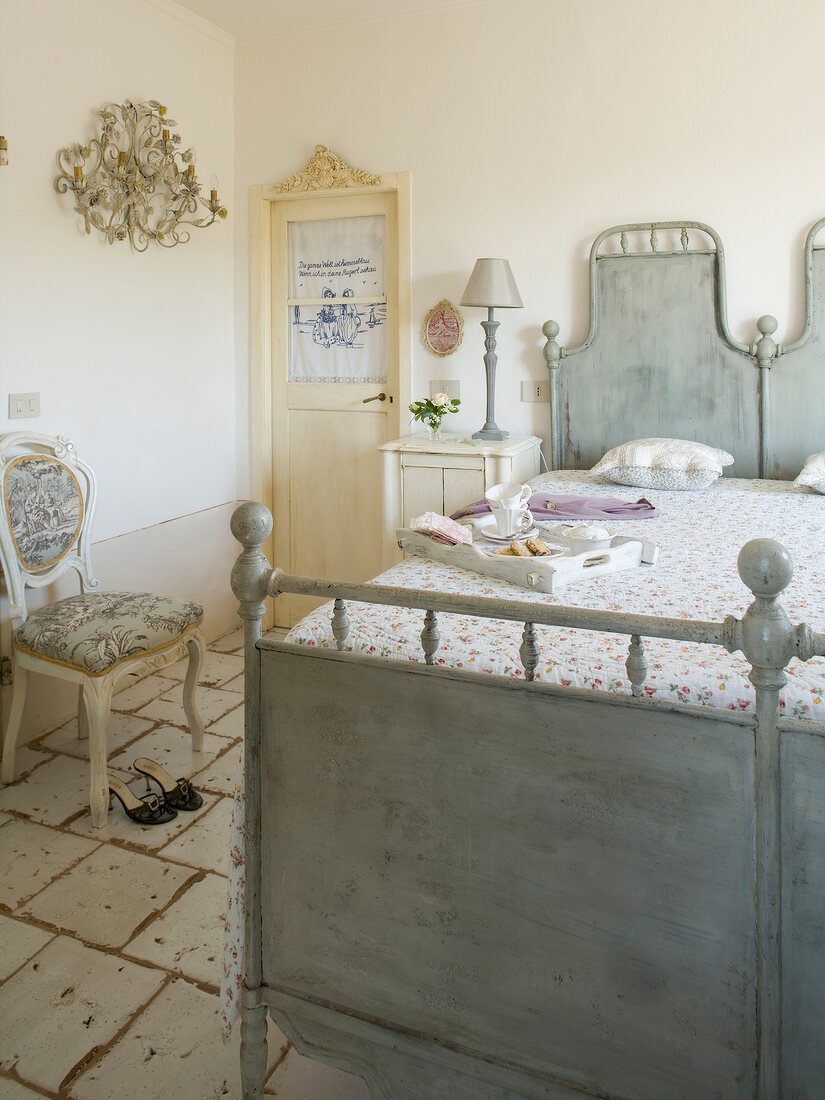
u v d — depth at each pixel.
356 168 3.62
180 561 3.64
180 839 2.32
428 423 3.50
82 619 2.49
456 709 1.24
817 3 2.92
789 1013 1.12
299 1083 1.59
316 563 4.01
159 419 3.48
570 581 1.85
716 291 3.13
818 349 3.03
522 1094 1.29
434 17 3.40
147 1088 1.56
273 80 3.70
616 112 3.20
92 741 2.36
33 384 2.88
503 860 1.24
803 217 3.02
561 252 3.35
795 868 1.09
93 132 3.03
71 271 3.00
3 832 2.35
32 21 2.76
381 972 1.35
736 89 3.04
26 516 2.61
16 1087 1.56
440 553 2.06
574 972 1.23
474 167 3.43
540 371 3.45
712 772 1.11
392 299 3.69
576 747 1.18
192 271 3.62
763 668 1.06
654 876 1.16
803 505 2.67
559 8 3.22
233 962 1.47
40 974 1.83
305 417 3.92
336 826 1.35
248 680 1.38
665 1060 1.19
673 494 2.90
